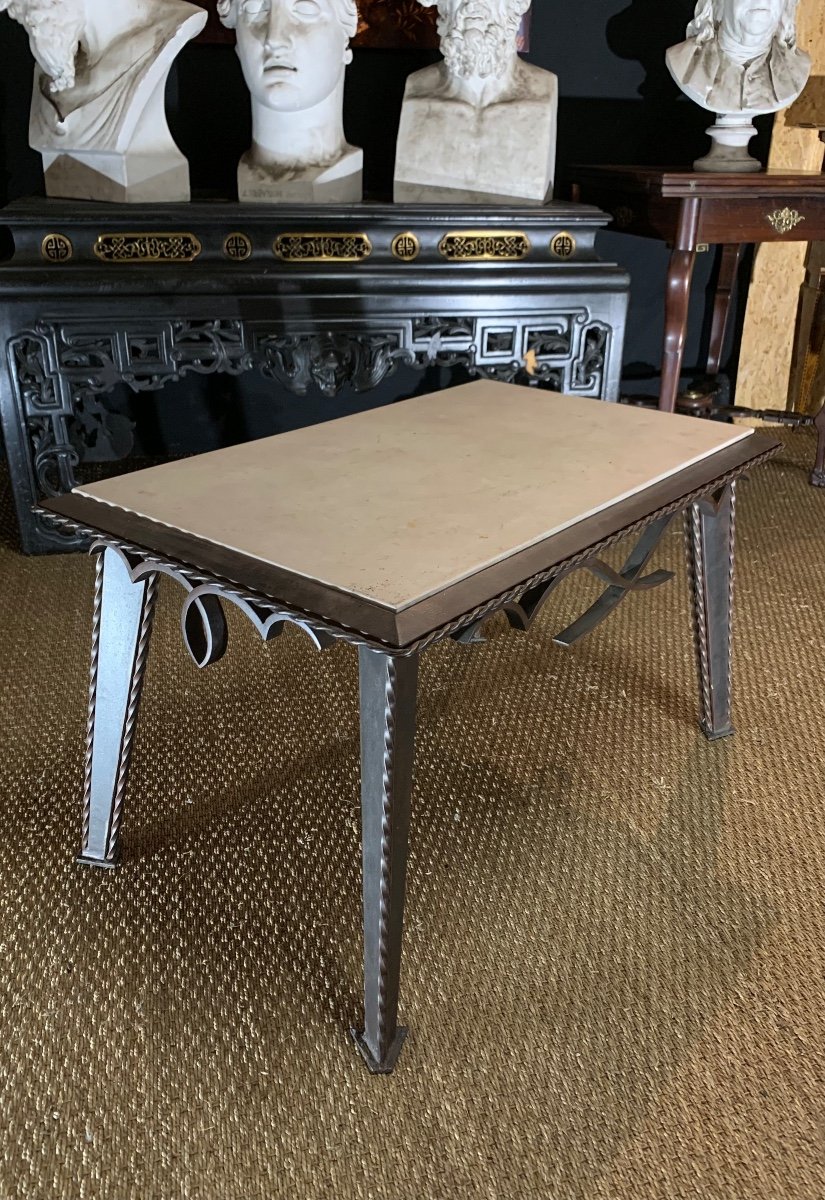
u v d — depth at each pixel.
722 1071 0.92
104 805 1.14
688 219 1.93
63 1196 0.80
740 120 2.05
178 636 1.72
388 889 0.86
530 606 1.02
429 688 1.57
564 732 1.46
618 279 1.99
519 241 1.95
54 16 1.75
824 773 1.37
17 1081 0.90
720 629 1.37
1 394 1.80
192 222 1.77
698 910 1.12
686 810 1.29
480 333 1.96
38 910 1.10
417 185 2.04
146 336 1.83
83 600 1.81
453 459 1.13
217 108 2.21
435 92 2.03
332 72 1.92
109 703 1.09
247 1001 0.99
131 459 2.45
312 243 1.85
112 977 1.02
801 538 2.13
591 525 0.96
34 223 1.72
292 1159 0.84
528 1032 0.96
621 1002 1.00
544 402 1.38
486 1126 0.87
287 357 1.93
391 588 0.80
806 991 1.01
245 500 0.99
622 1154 0.84
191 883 1.15
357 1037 0.94
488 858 1.20
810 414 2.62
